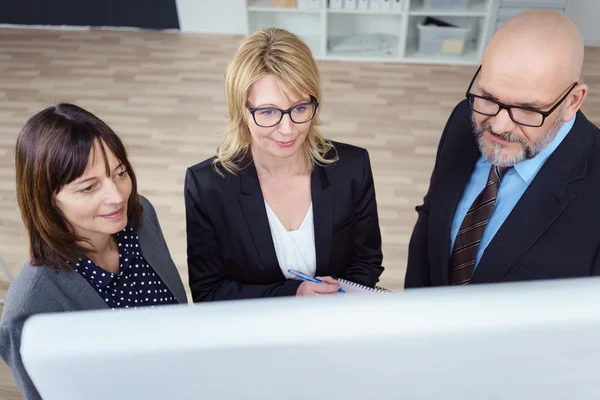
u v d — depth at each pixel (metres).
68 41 4.84
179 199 3.10
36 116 0.94
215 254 1.36
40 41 4.83
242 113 1.15
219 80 4.25
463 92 4.11
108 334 0.27
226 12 4.84
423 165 3.34
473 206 1.17
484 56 0.89
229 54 4.61
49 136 0.91
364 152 1.36
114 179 1.01
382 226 2.90
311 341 0.27
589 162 1.01
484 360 0.28
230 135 1.26
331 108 3.90
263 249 1.31
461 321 0.27
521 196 1.07
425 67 4.45
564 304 0.27
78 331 0.27
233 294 1.34
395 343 0.27
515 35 0.83
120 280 1.15
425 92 4.11
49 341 0.27
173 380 0.29
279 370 0.28
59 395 0.29
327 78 4.29
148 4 4.86
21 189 0.96
